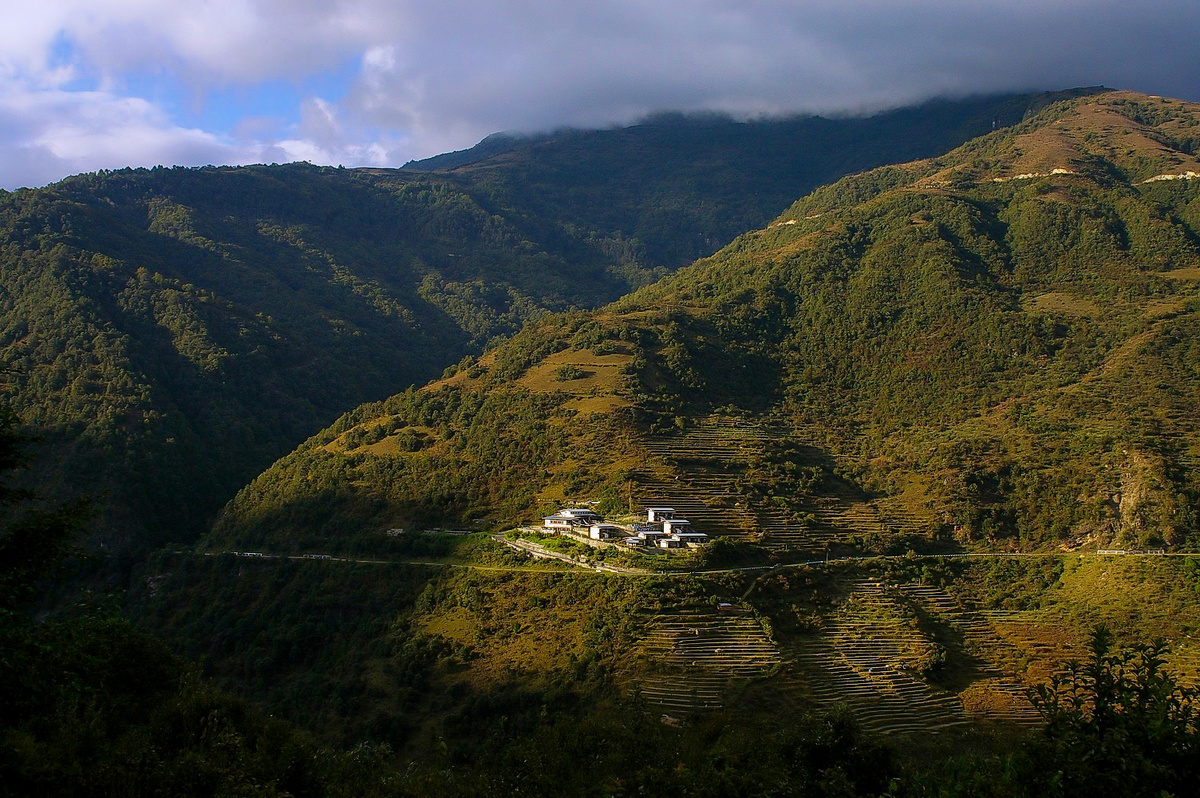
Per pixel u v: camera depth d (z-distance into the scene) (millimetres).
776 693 74375
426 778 34656
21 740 29359
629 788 31344
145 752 32031
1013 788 22906
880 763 35375
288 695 93875
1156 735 22234
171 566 128500
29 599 33031
